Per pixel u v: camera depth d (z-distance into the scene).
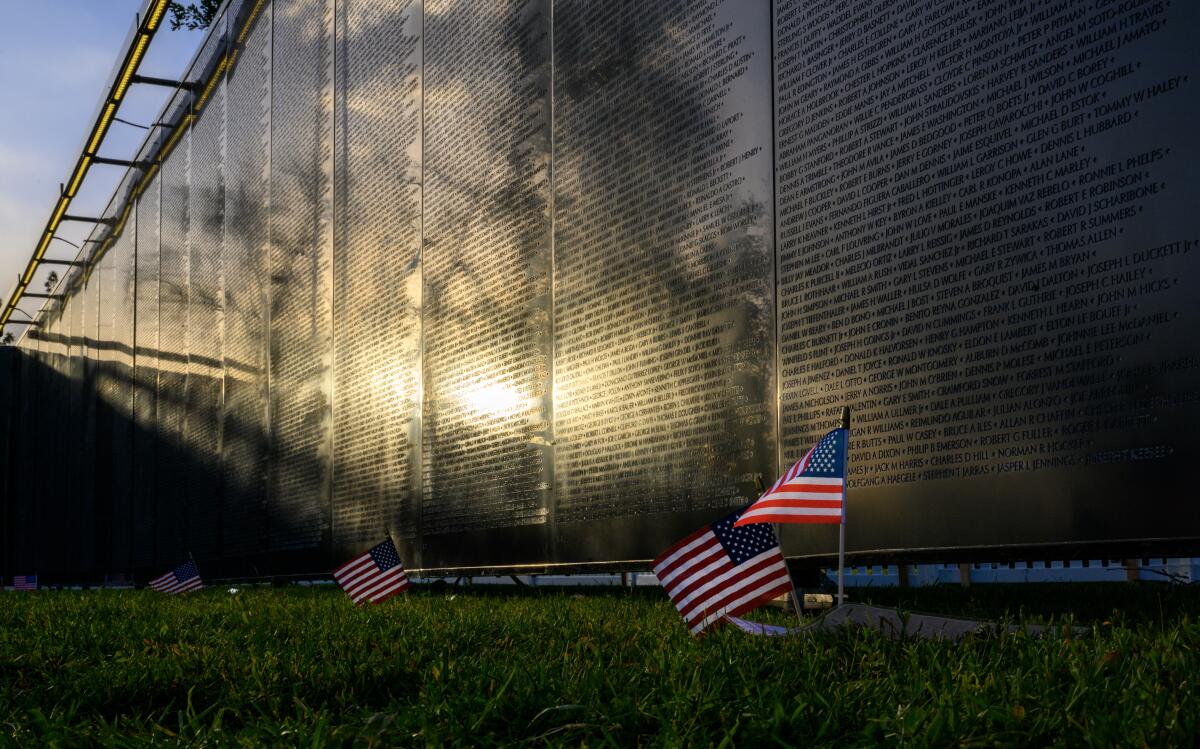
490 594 10.84
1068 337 5.78
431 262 13.26
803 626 4.48
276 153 19.09
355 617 7.20
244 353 20.25
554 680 3.45
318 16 17.50
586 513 9.89
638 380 9.26
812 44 7.68
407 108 14.16
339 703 3.50
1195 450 5.13
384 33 14.98
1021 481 5.97
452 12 13.05
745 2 8.34
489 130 12.04
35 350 43.00
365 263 15.23
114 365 30.69
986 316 6.24
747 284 8.09
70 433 36.16
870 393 6.98
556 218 10.60
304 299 17.48
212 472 21.77
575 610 7.15
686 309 8.73
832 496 4.80
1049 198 5.93
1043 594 7.17
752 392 7.98
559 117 10.66
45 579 38.28
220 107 22.44
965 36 6.51
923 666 3.54
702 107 8.71
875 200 7.05
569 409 10.23
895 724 2.62
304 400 17.27
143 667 4.41
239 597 11.88
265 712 3.42
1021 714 2.60
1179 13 5.34
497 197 11.77
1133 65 5.55
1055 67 5.96
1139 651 3.53
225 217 21.84
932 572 10.28
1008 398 6.08
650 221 9.23
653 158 9.24
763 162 8.04
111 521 30.05
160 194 26.83
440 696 3.31
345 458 15.62
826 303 7.38
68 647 5.50
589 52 10.23
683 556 4.90
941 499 6.43
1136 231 5.48
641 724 2.91
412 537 13.45
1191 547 5.12
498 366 11.58
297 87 18.28
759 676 3.54
